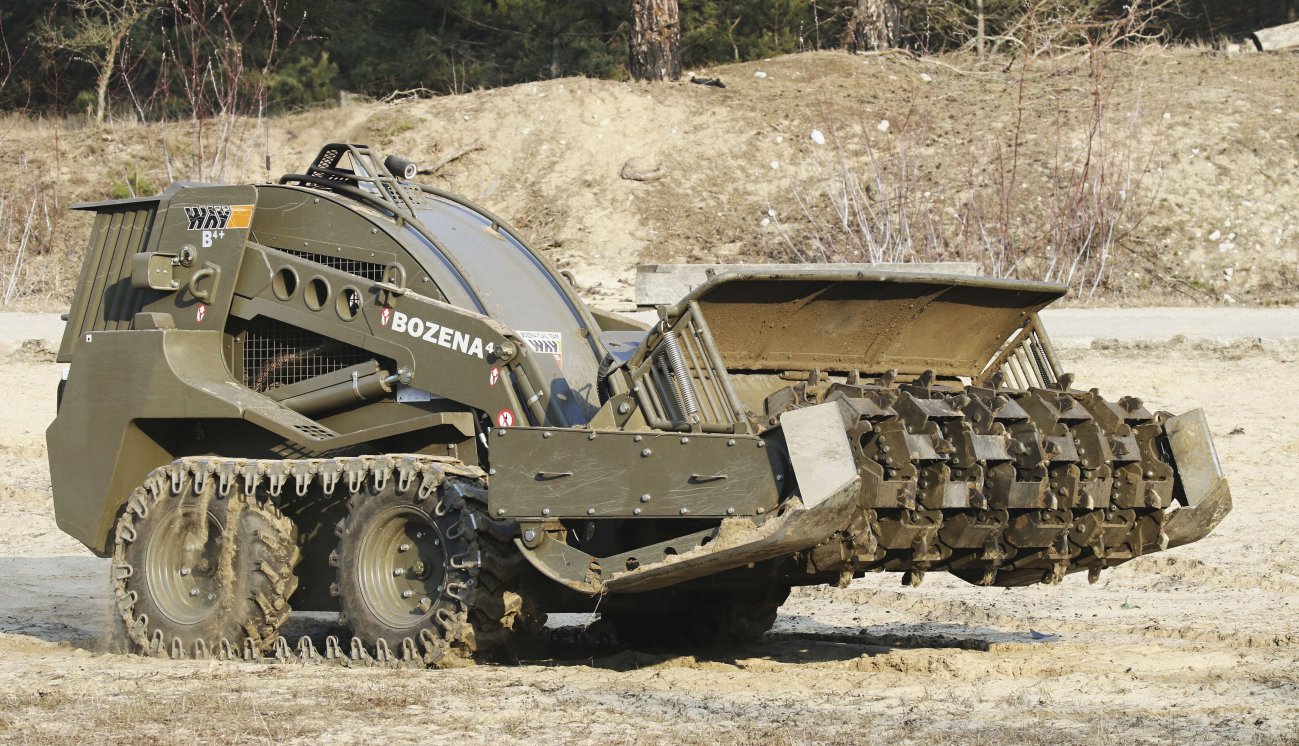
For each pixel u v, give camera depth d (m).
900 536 13.23
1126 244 52.34
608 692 12.90
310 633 17.23
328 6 73.00
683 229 54.47
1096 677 13.83
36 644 16.72
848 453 12.43
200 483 15.50
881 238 51.84
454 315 15.02
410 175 17.05
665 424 13.47
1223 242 52.44
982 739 11.01
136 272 16.36
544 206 56.22
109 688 13.14
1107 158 55.28
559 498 13.44
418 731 11.28
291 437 15.38
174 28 71.62
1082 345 39.12
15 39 73.81
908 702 12.63
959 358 16.05
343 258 16.05
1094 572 15.24
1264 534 23.75
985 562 14.30
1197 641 16.41
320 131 61.31
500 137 59.59
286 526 15.23
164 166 60.34
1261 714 12.00
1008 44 70.38
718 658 15.66
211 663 14.82
